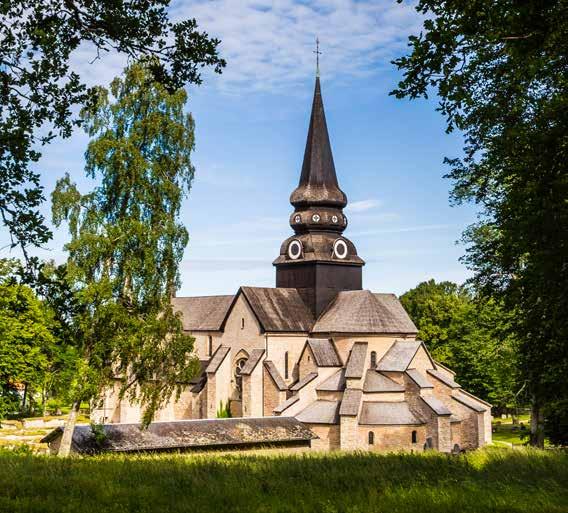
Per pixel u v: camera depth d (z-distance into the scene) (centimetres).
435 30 1480
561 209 1822
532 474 2270
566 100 1867
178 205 4491
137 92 4538
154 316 4244
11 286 1406
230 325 8038
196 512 1681
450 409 7138
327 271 7931
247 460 2855
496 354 4703
